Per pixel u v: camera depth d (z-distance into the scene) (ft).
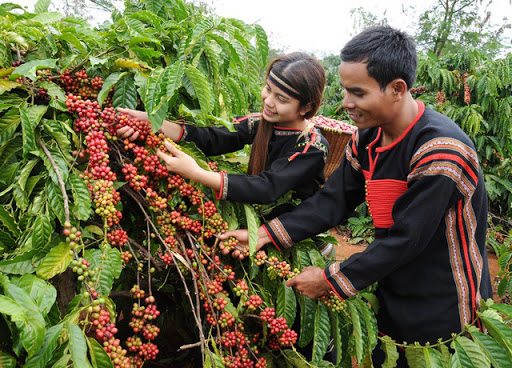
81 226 4.23
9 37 4.27
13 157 4.15
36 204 3.78
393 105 4.23
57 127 4.00
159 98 4.08
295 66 4.90
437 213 4.10
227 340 4.25
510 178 16.42
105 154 4.00
